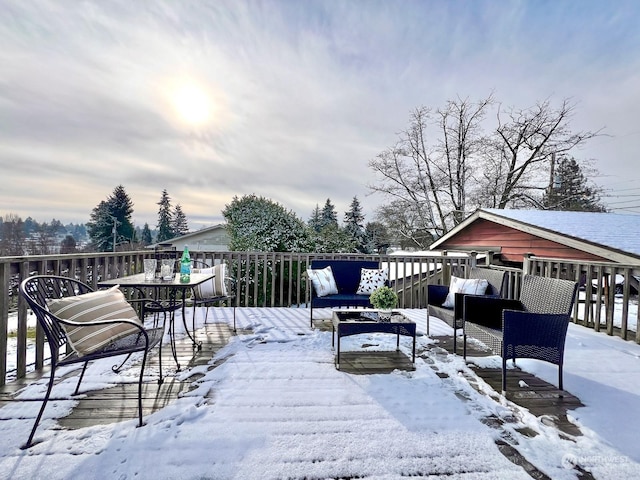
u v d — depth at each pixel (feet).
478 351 10.54
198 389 7.48
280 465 5.05
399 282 21.50
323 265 14.75
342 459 5.20
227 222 24.12
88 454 5.22
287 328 12.93
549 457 5.32
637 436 5.96
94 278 11.29
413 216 56.39
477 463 5.16
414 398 7.21
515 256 25.41
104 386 7.58
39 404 6.73
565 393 7.66
